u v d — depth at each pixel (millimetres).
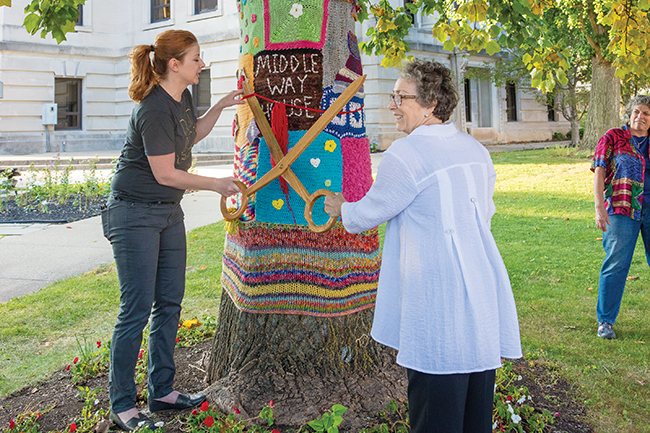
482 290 1863
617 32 3787
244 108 2902
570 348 3498
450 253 1835
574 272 5098
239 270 2840
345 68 2811
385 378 2791
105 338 3898
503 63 21391
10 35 20859
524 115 26828
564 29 14469
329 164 2713
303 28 2711
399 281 1922
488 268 1901
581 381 3055
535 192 9609
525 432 2547
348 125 2789
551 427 2592
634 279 4844
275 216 2742
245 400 2635
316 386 2711
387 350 2951
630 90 19297
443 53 22516
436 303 1826
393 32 4328
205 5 21516
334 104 2541
